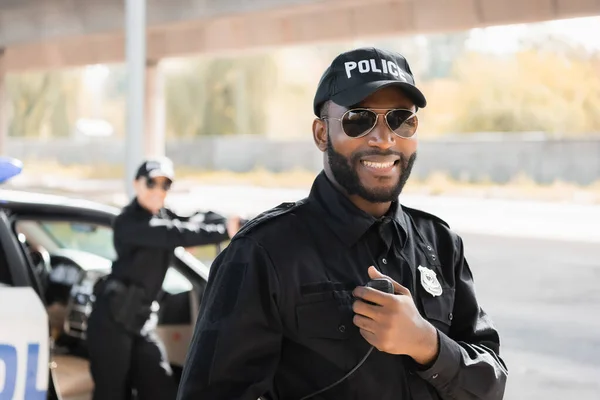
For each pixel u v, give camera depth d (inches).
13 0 903.1
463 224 641.6
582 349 285.7
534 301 368.8
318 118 72.4
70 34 868.0
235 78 1524.4
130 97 332.2
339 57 69.9
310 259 66.4
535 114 1224.2
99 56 981.2
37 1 880.3
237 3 697.0
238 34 799.1
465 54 1304.1
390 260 69.6
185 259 173.6
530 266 458.0
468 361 67.0
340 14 709.3
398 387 65.7
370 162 68.4
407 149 69.7
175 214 158.1
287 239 66.7
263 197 874.1
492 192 911.7
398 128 68.8
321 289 65.7
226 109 1530.5
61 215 148.7
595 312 345.7
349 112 68.1
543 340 299.1
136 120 331.6
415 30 673.6
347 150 68.5
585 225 637.3
